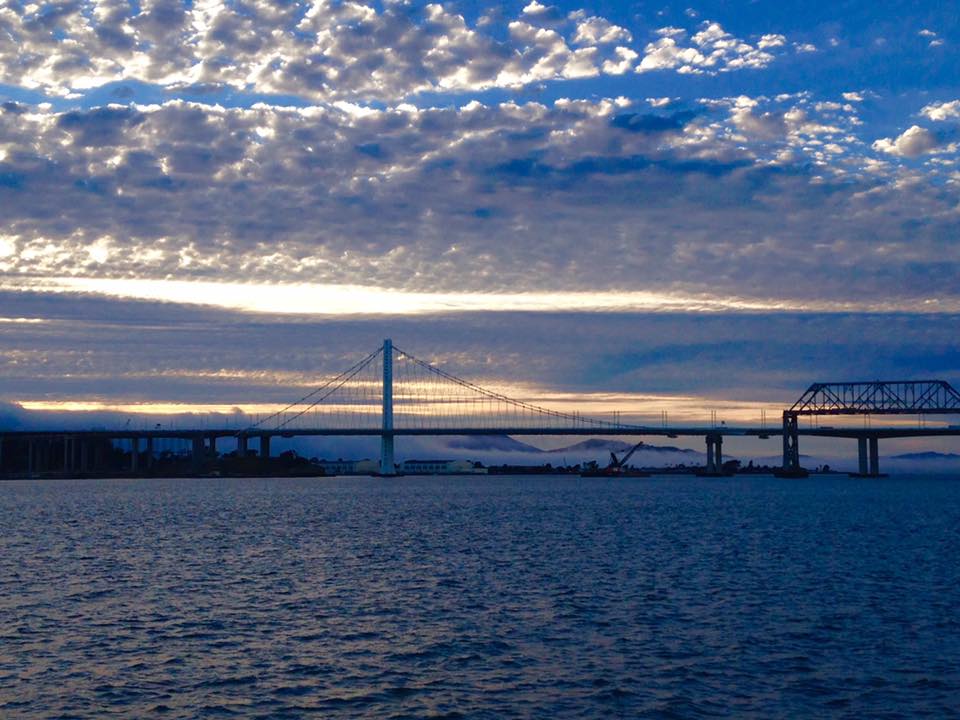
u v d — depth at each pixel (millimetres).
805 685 41656
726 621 54438
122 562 83688
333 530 122062
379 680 42438
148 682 42062
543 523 134500
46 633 51344
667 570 76562
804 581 70125
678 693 40562
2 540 106375
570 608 58688
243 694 40469
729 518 145375
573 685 41656
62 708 38562
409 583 69625
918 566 79312
